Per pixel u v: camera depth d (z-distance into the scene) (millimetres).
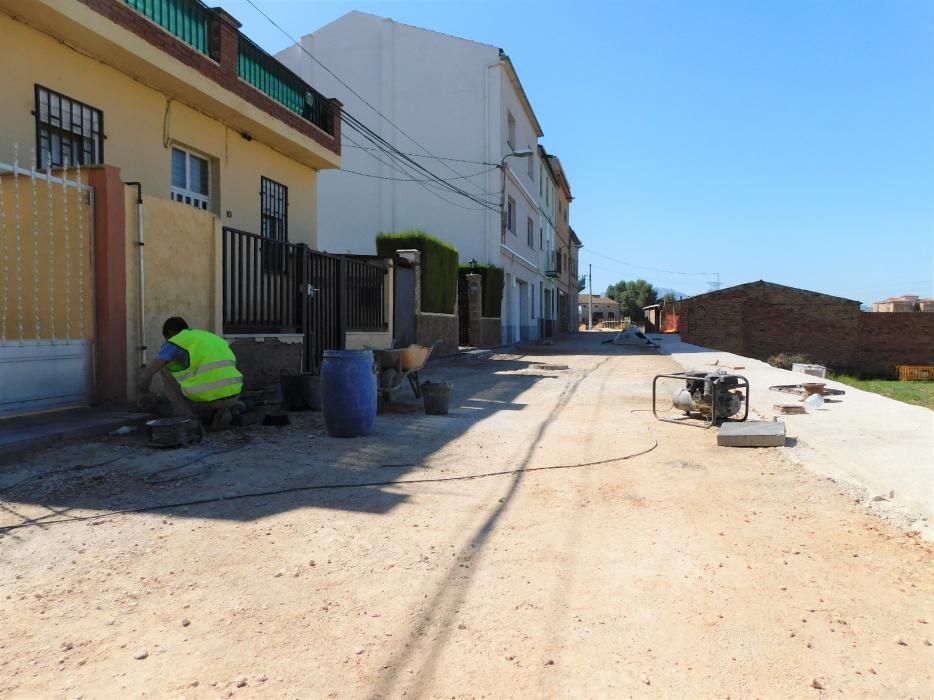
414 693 2527
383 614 3154
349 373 7020
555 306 48750
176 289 8430
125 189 7609
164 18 10141
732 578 3582
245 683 2582
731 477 5672
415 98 26281
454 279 20609
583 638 2941
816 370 14266
